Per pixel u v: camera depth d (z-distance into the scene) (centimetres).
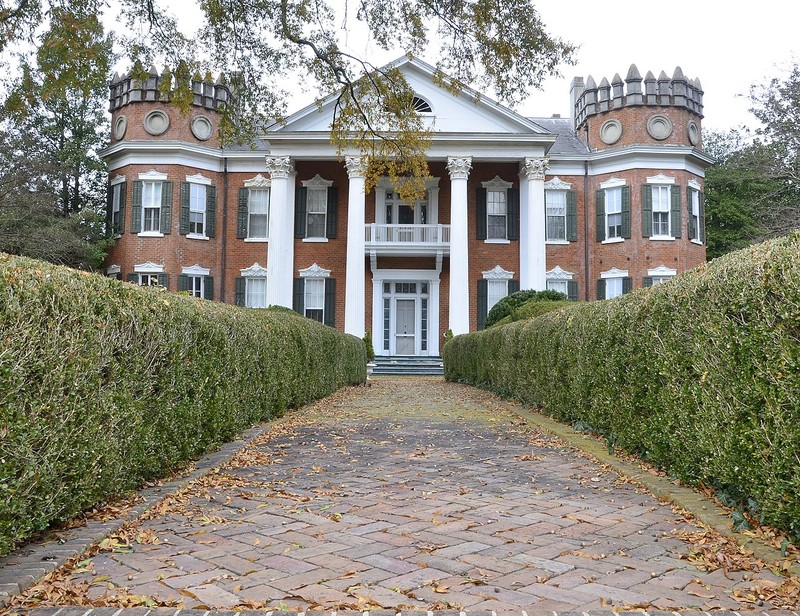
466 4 983
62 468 386
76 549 366
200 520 443
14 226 2477
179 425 581
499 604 302
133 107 2678
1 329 328
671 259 2648
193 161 2714
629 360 649
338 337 1673
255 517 454
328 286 2817
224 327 715
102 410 434
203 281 2720
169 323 554
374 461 674
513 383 1276
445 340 2577
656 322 577
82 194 3048
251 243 2781
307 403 1254
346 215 2848
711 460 464
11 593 303
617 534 414
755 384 402
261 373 903
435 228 2781
